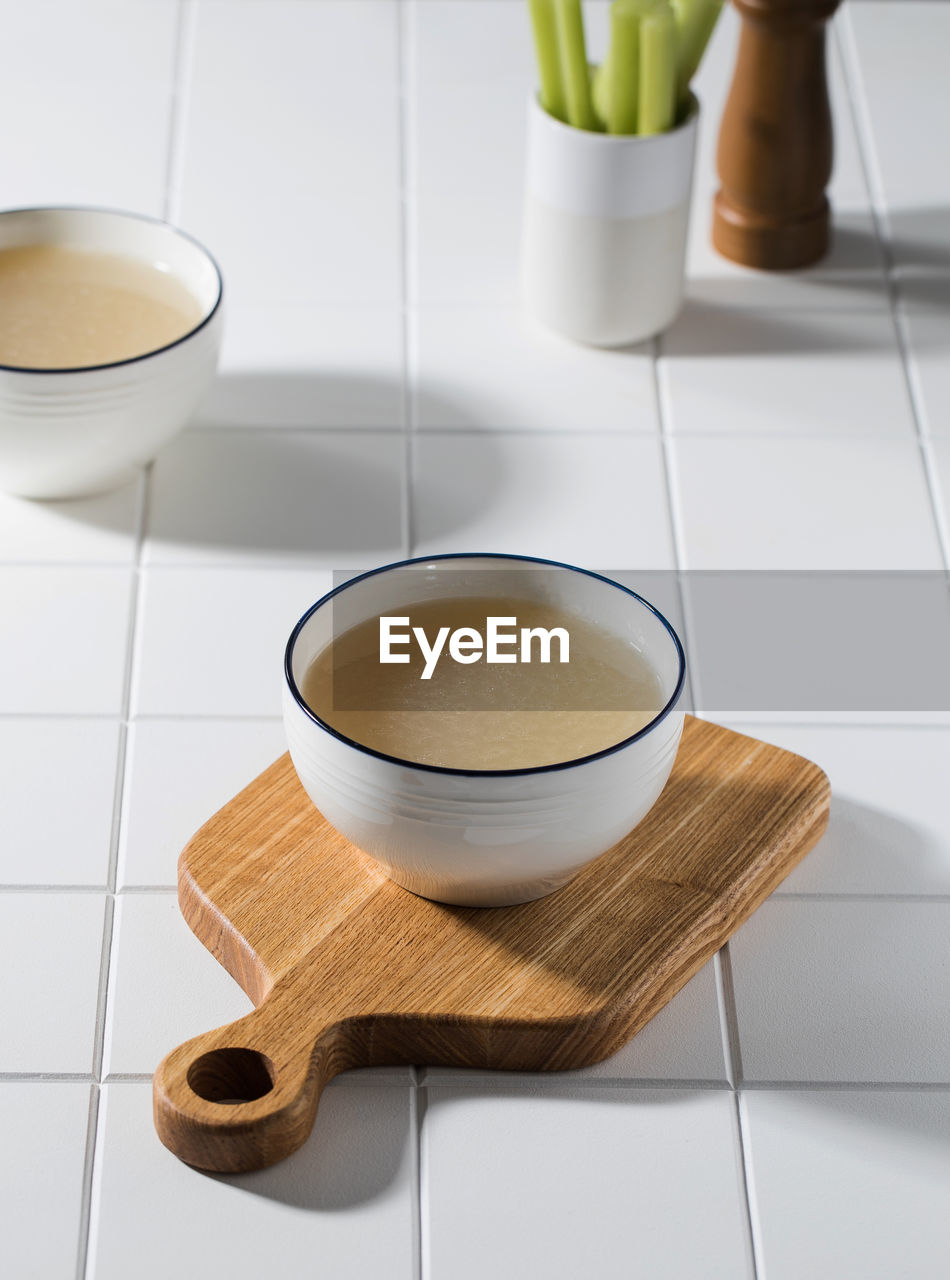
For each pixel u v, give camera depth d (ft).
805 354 4.44
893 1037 3.47
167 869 3.61
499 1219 3.30
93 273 4.16
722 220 4.60
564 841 3.32
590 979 3.42
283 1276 3.25
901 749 3.82
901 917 3.60
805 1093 3.42
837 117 4.94
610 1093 3.41
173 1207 3.30
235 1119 3.27
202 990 3.48
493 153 4.84
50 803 3.68
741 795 3.63
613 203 4.23
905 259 4.64
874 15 5.20
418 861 3.35
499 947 3.45
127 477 4.12
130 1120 3.36
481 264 4.60
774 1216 3.32
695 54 4.22
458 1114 3.38
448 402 4.33
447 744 3.38
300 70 5.00
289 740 3.38
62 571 4.00
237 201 4.69
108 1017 3.45
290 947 3.44
